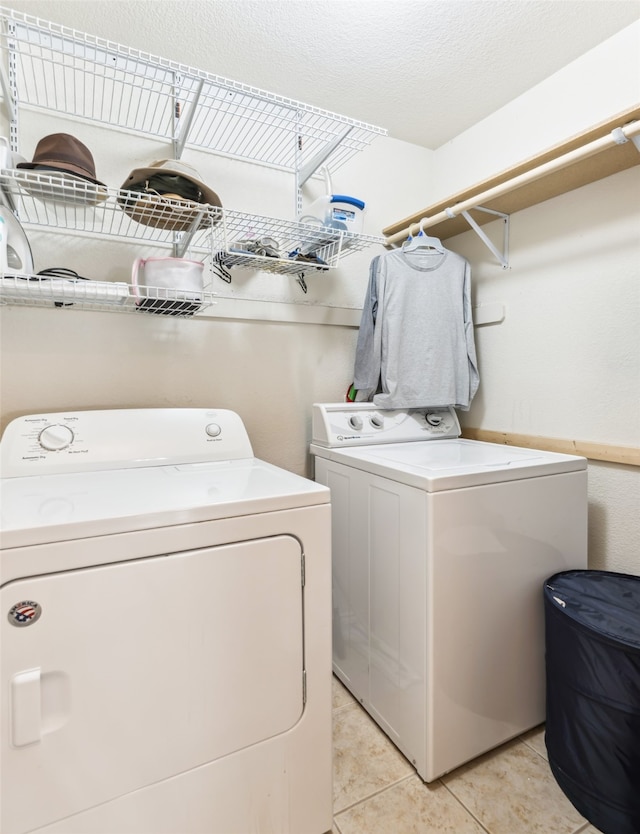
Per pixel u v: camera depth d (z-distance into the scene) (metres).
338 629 1.61
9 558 0.73
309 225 1.50
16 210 1.31
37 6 1.32
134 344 1.57
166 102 1.58
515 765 1.26
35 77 1.38
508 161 1.83
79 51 1.42
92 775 0.80
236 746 0.94
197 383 1.68
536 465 1.31
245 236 1.58
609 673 1.04
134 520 0.82
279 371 1.85
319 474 1.72
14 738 0.74
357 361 1.90
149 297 1.28
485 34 1.46
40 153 1.16
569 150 1.34
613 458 1.46
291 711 1.00
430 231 2.00
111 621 0.81
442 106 1.85
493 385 1.90
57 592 0.77
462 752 1.22
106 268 1.51
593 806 1.08
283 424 1.87
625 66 1.43
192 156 1.65
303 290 1.88
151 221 1.37
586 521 1.43
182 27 1.41
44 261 1.42
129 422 1.40
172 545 0.86
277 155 1.80
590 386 1.54
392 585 1.29
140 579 0.83
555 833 1.07
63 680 0.78
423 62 1.59
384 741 1.34
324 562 1.03
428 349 1.78
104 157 1.49
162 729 0.86
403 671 1.25
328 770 1.06
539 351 1.71
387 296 1.74
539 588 1.34
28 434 1.26
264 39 1.46
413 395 1.76
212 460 1.47
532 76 1.67
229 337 1.74
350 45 1.50
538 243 1.70
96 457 1.31
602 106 1.50
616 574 1.35
